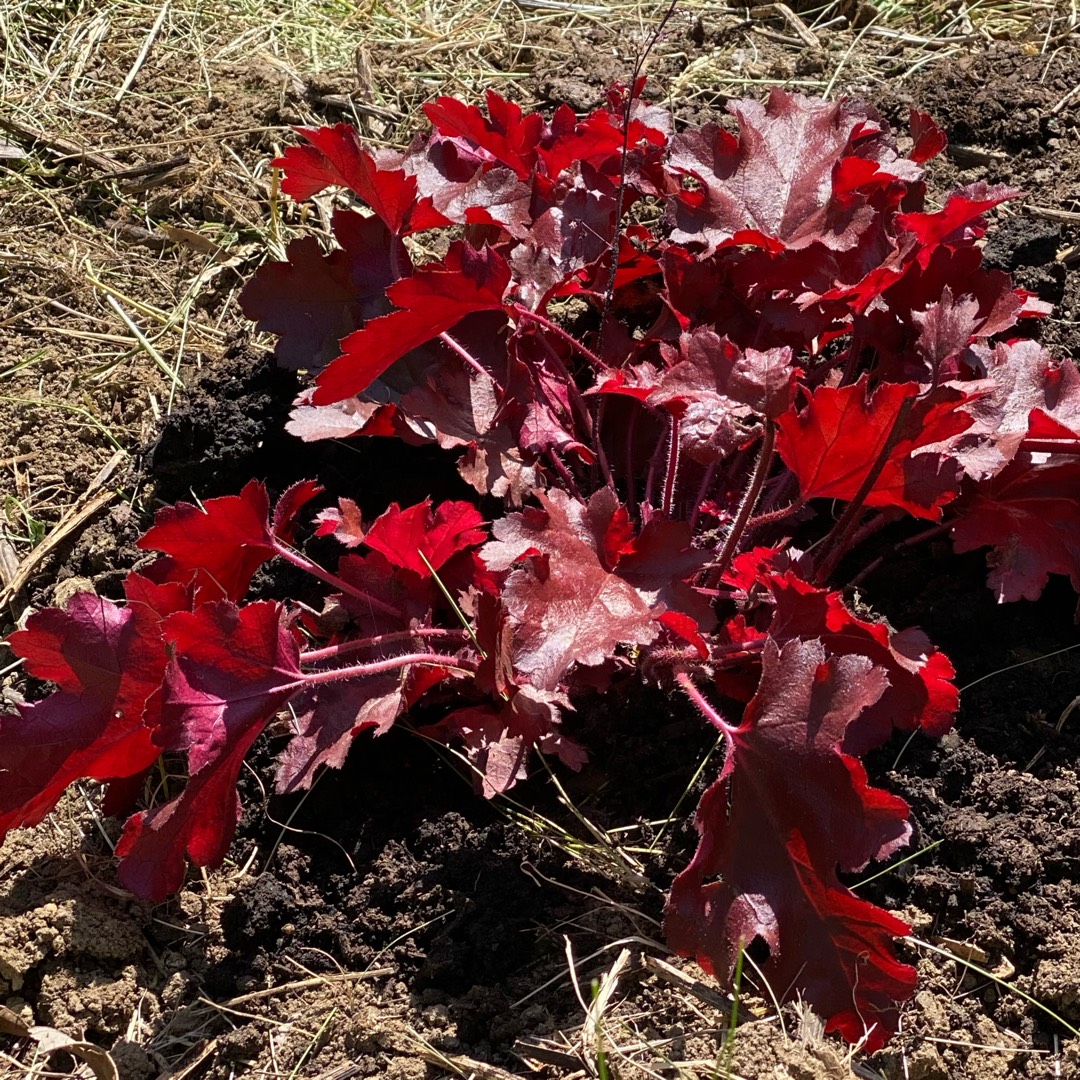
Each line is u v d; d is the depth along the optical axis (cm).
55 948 58
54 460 77
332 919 60
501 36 103
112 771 58
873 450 59
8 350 82
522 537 58
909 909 59
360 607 63
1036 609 68
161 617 58
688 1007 56
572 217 70
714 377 58
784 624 58
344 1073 56
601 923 59
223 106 96
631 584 58
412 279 61
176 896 61
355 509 63
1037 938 57
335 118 96
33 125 95
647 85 96
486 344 68
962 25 101
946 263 66
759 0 106
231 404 75
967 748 62
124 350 82
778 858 54
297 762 58
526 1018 57
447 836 61
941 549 69
